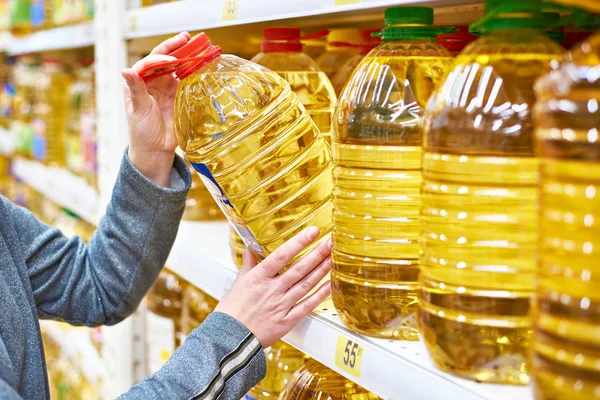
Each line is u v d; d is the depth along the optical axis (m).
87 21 2.37
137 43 1.86
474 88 0.80
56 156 3.30
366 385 0.91
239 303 1.06
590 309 0.61
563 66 0.64
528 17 0.78
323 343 1.03
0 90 4.31
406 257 0.98
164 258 1.40
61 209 3.37
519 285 0.79
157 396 0.98
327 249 1.05
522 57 0.79
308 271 1.05
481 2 0.96
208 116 1.16
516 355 0.79
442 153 0.83
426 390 0.82
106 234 1.41
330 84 1.32
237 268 1.34
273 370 1.46
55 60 3.31
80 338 2.77
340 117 1.03
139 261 1.38
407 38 0.99
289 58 1.32
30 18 3.37
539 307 0.67
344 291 1.00
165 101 1.33
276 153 1.14
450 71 0.85
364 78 1.01
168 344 1.89
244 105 1.16
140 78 1.23
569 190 0.63
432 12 0.97
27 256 1.39
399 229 0.98
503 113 0.77
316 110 1.30
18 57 4.15
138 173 1.31
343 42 1.46
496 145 0.78
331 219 1.16
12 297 1.13
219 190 1.12
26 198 4.16
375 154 0.99
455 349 0.81
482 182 0.79
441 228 0.84
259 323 1.05
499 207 0.79
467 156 0.80
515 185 0.78
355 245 1.00
